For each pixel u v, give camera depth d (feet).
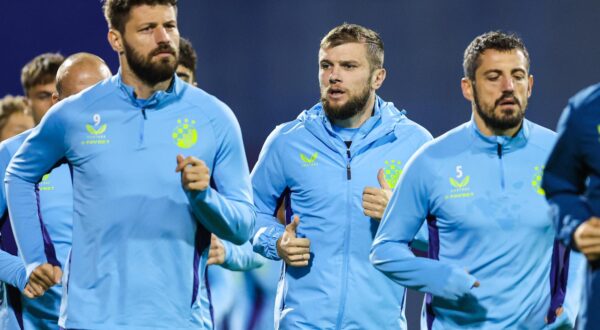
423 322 58.08
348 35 63.41
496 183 55.98
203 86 115.85
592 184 48.06
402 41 112.98
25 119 83.15
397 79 113.19
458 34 112.16
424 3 112.47
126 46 53.36
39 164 55.72
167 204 53.47
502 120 54.95
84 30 106.01
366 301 62.95
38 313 64.80
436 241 57.31
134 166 53.57
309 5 114.32
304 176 64.28
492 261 55.47
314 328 63.16
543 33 110.83
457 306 55.98
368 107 64.54
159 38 52.90
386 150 64.39
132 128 53.98
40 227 56.34
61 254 64.28
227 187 54.70
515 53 54.95
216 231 53.52
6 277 60.80
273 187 65.77
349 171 63.67
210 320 55.77
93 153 53.88
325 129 64.54
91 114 54.34
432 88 112.68
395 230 57.26
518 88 54.85
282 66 114.93
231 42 115.44
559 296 55.83
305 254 62.08
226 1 115.24
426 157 57.00
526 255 55.47
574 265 56.44
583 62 110.32
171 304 53.52
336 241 63.21
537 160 56.39
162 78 53.78
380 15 113.19
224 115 55.01
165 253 53.47
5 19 105.91
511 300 55.36
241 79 115.44
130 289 53.16
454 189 56.18
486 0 111.45
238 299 74.49
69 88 64.44
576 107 48.42
